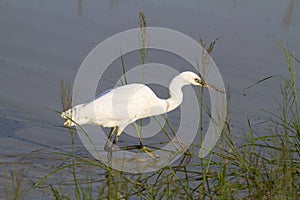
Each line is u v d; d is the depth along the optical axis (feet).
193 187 46.09
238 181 42.68
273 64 72.54
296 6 87.86
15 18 82.33
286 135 43.65
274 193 39.40
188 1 89.92
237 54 74.79
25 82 67.10
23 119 60.13
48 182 46.29
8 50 73.92
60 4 87.97
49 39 77.10
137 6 87.86
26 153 52.37
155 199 42.01
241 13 86.33
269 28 81.56
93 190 45.09
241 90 67.21
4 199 41.73
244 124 59.82
